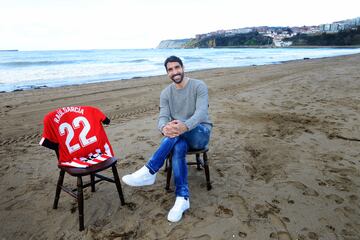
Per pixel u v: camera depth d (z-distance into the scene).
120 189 2.80
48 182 3.40
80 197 2.43
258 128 5.31
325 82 10.83
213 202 2.90
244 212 2.72
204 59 34.62
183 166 2.69
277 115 6.19
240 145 4.46
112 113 6.79
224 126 5.45
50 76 16.16
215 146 4.43
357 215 2.64
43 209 2.82
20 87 11.59
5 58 39.59
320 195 2.99
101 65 25.61
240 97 8.34
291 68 17.41
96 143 2.74
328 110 6.48
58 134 2.54
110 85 11.48
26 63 27.09
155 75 16.61
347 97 7.85
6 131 5.41
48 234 2.45
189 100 2.99
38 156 4.22
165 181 3.38
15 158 4.14
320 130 5.09
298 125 5.42
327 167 3.65
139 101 8.23
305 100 7.67
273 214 2.67
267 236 2.37
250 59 33.91
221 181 3.34
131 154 4.20
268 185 3.23
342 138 4.67
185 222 2.58
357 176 3.39
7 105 7.61
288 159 3.91
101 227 2.53
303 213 2.68
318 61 23.77
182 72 2.89
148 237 2.38
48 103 7.92
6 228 2.53
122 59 37.78
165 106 3.09
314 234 2.39
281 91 9.20
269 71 15.84
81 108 2.75
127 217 2.67
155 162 2.73
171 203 2.90
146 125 5.73
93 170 2.40
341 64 19.44
